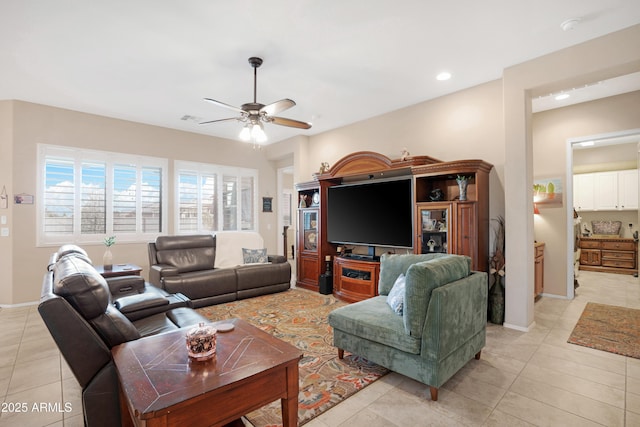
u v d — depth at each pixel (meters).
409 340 2.14
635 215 6.76
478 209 3.47
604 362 2.62
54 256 2.80
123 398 1.60
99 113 4.91
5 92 4.09
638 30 2.68
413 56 3.21
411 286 2.14
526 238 3.29
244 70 3.49
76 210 4.79
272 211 7.16
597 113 4.38
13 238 4.31
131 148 5.29
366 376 2.41
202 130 5.87
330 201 5.21
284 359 1.58
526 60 3.28
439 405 2.04
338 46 3.02
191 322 2.44
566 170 4.62
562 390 2.21
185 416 1.26
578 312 3.96
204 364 1.52
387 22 2.64
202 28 2.71
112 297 3.29
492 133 3.78
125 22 2.61
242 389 1.43
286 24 2.66
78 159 4.81
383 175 4.80
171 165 5.72
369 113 4.92
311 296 4.84
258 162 6.91
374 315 2.52
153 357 1.59
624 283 5.66
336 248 5.33
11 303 4.30
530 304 3.37
